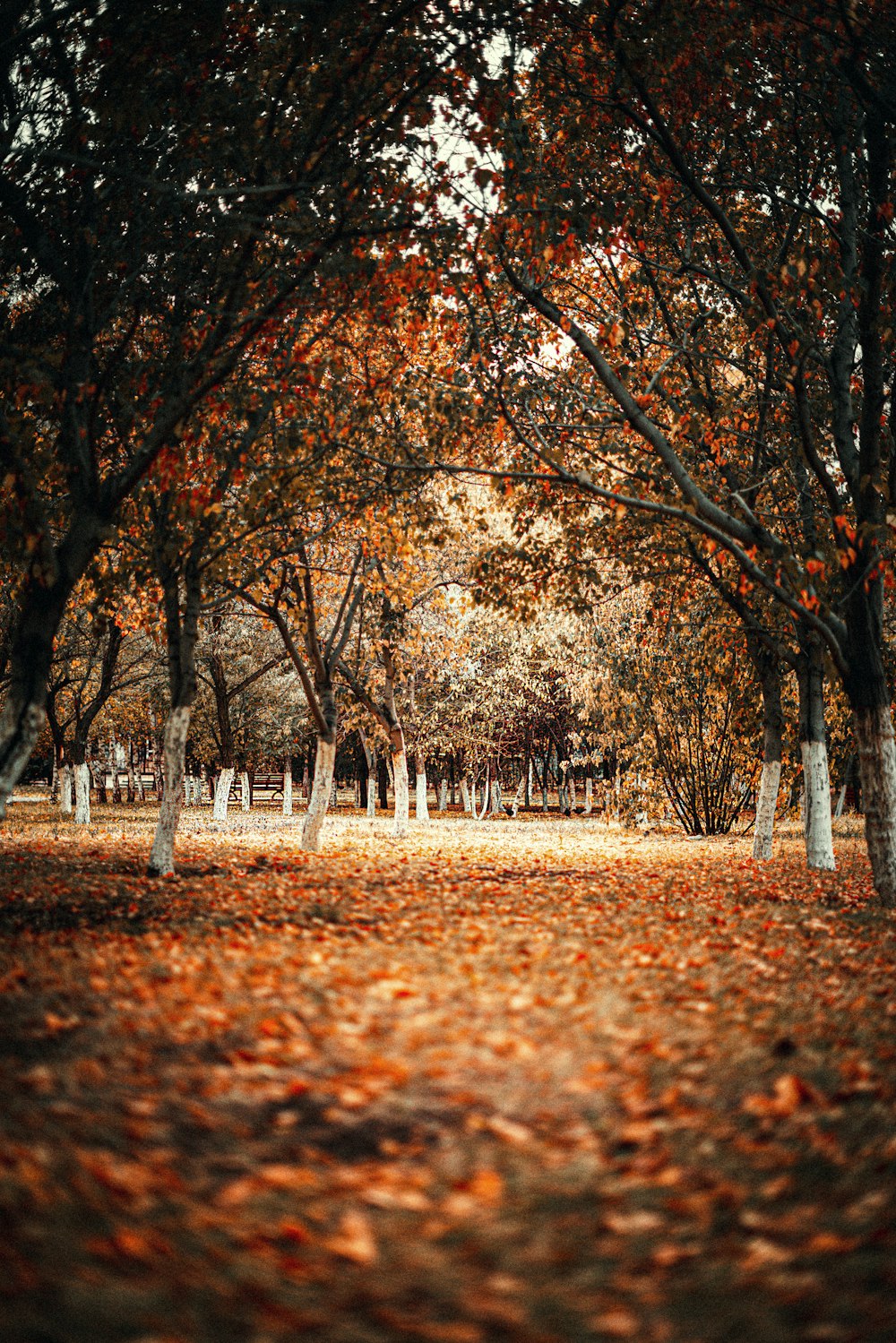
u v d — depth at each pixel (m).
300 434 12.59
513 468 15.75
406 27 10.55
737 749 27.25
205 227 11.73
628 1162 4.72
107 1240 3.79
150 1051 5.93
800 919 11.89
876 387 12.36
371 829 34.38
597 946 9.66
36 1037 6.11
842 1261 4.03
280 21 10.47
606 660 26.95
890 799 12.73
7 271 11.48
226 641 34.97
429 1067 5.62
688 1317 3.61
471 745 35.22
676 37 11.00
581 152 13.11
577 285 15.78
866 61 11.29
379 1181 4.41
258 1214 4.09
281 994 7.19
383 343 15.00
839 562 11.65
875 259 12.08
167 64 10.39
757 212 14.72
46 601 9.36
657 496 14.63
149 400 11.12
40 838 24.53
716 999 7.63
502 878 16.25
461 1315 3.52
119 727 50.22
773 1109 5.41
